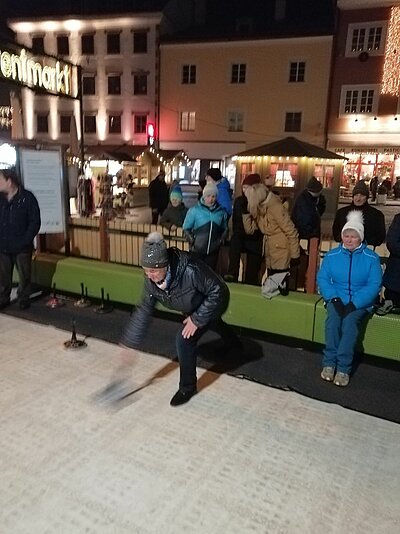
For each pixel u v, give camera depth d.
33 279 5.88
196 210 4.63
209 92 27.39
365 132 24.80
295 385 3.52
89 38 29.14
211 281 2.88
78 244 6.55
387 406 3.23
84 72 29.45
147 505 2.23
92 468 2.48
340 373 3.53
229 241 5.71
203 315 2.91
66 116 30.53
